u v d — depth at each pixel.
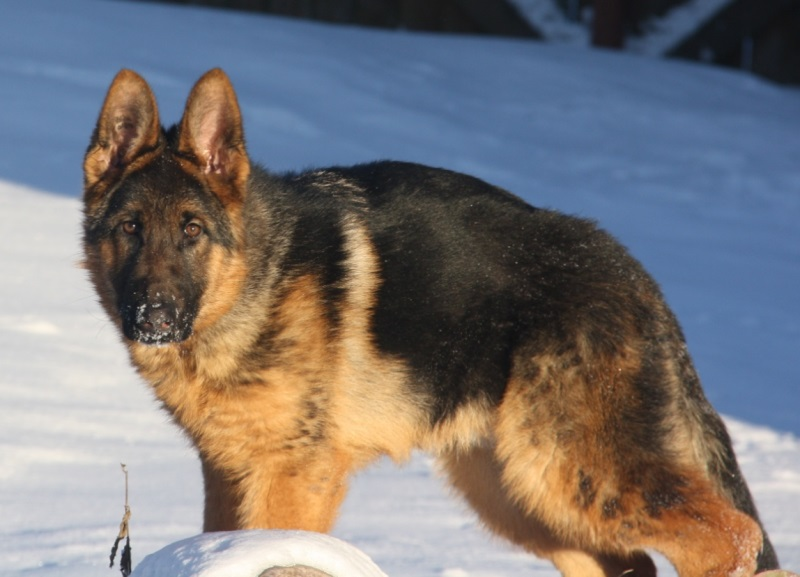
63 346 12.85
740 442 12.13
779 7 34.09
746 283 18.91
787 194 25.92
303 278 8.18
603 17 34.94
